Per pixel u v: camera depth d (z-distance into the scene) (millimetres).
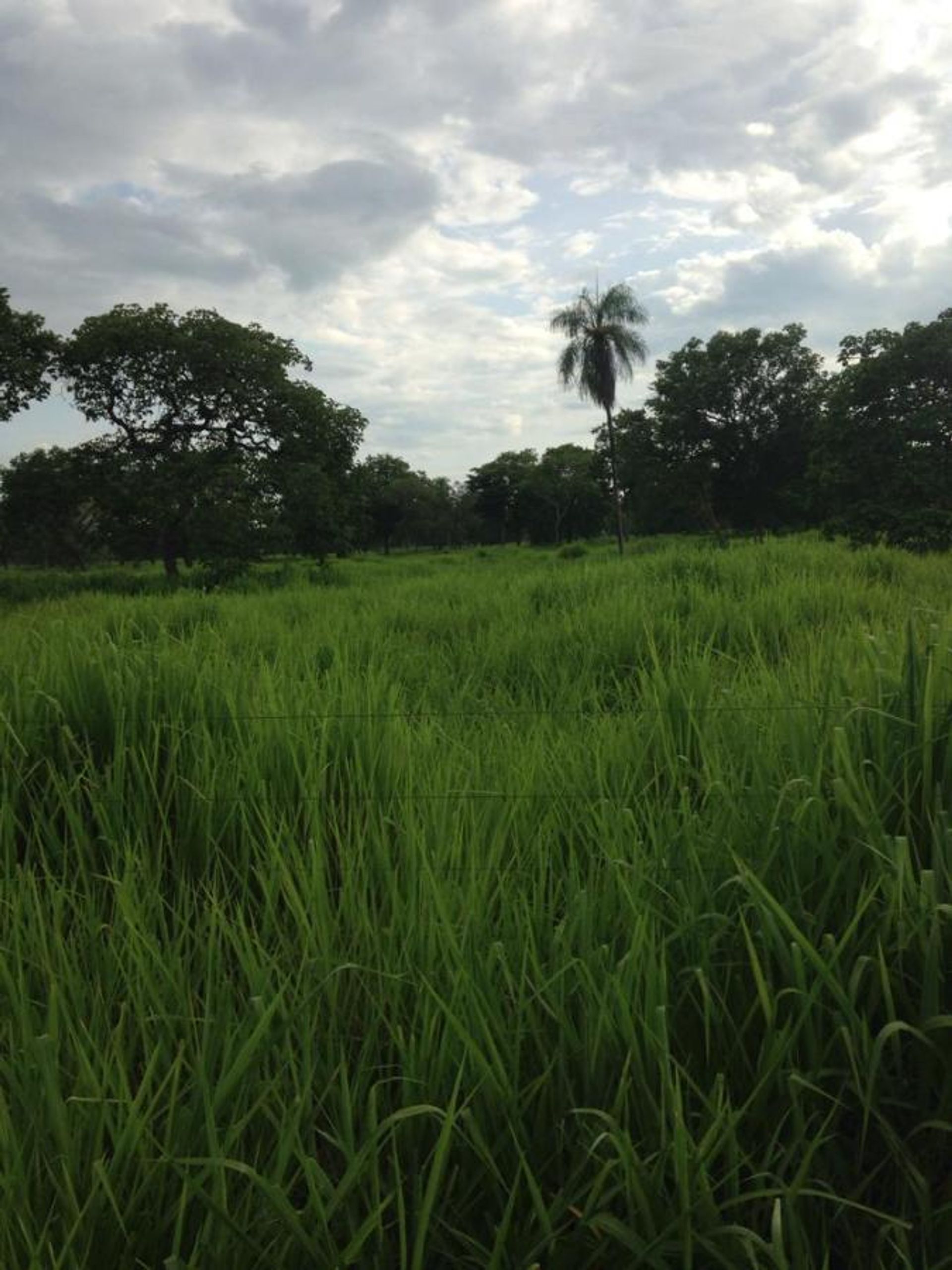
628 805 2613
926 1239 1432
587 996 1701
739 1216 1483
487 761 3021
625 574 10836
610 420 39344
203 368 28656
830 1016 1705
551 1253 1360
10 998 1755
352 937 2053
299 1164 1533
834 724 2334
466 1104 1467
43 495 28375
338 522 30469
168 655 3639
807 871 2004
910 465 19141
